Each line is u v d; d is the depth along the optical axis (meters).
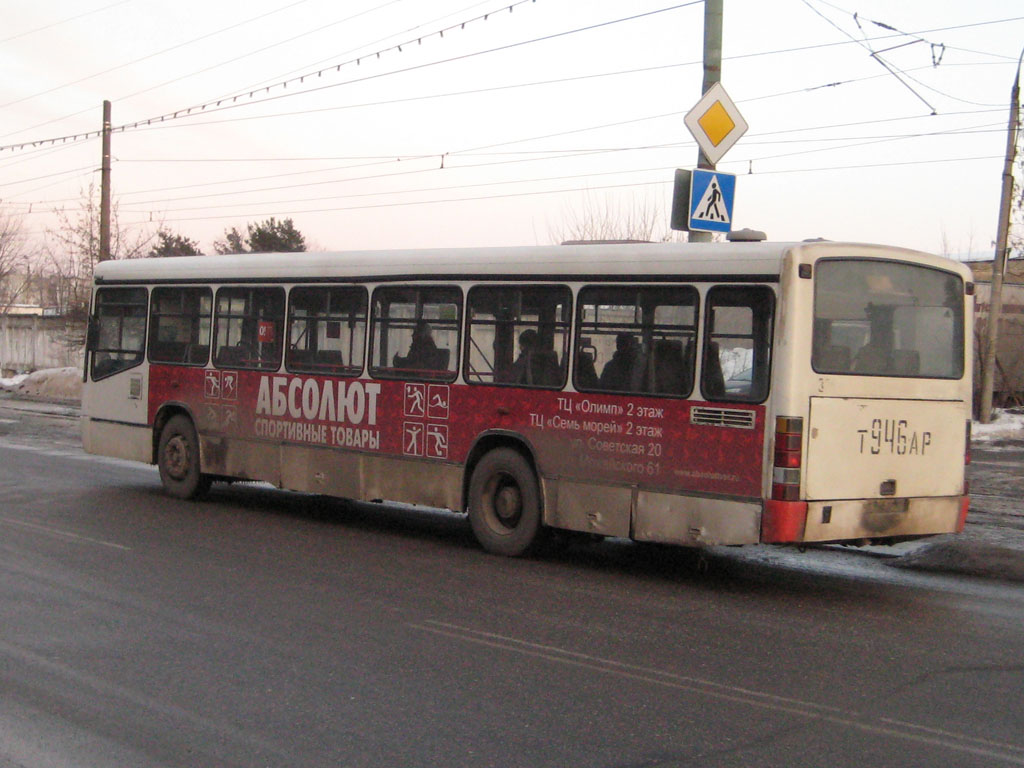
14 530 10.70
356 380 11.19
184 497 13.12
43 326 43.19
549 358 9.64
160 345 13.45
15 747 4.96
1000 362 26.19
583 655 6.67
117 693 5.75
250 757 4.87
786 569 9.79
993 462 17.81
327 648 6.70
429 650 6.71
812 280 8.21
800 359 8.13
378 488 10.97
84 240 40.22
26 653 6.46
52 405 30.61
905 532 8.76
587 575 9.28
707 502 8.55
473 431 10.18
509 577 9.08
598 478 9.24
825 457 8.26
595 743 5.11
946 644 7.11
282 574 8.94
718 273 8.55
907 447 8.77
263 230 47.25
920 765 4.89
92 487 14.16
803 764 4.88
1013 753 5.06
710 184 11.66
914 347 8.87
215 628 7.12
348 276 11.30
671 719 5.48
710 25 12.00
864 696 5.93
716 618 7.76
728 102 11.87
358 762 4.82
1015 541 10.70
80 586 8.27
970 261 34.25
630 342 9.09
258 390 12.20
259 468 12.17
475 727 5.30
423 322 10.65
